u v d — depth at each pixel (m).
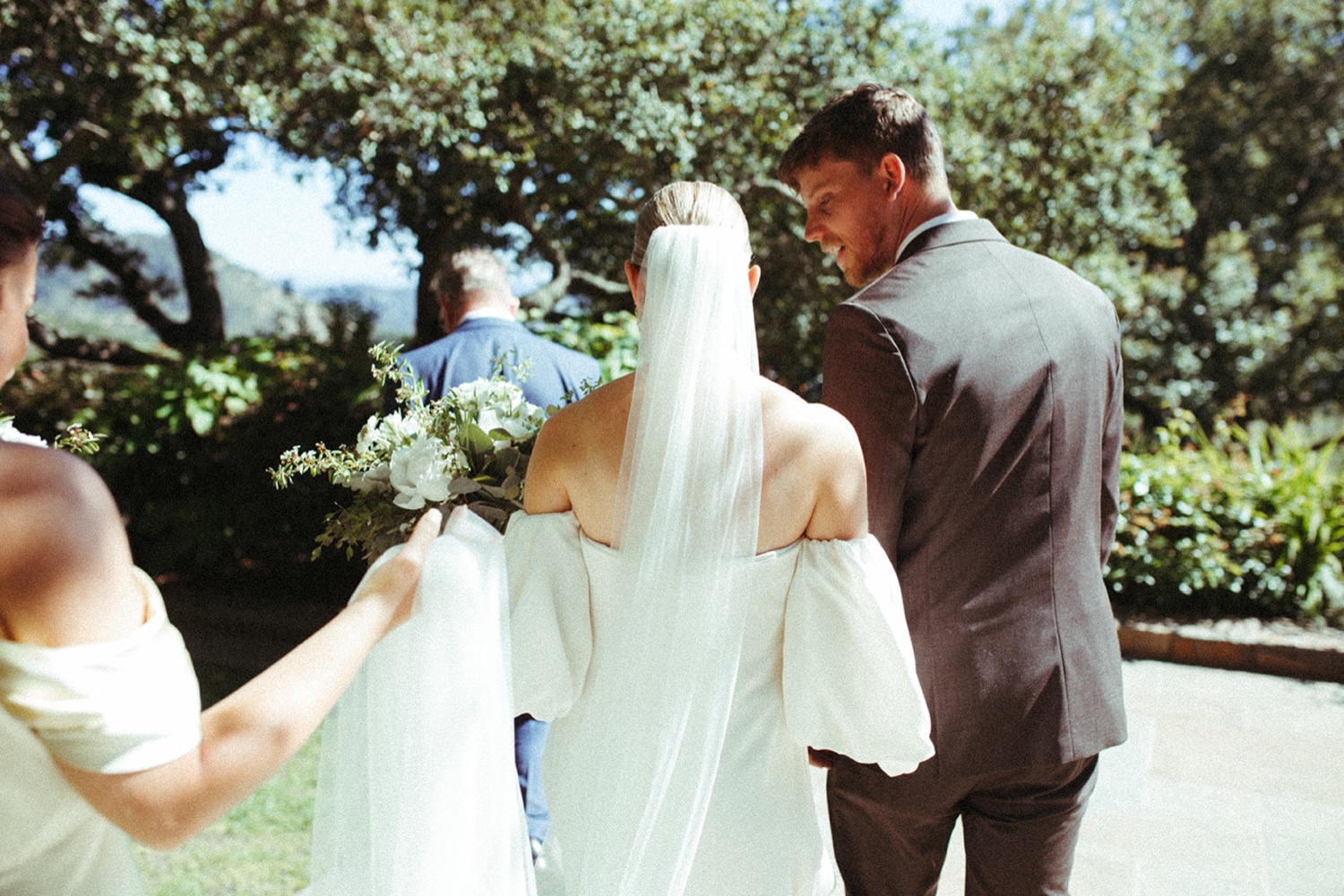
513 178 5.83
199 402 5.30
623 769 1.40
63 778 0.91
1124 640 4.96
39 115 6.11
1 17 4.73
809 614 1.43
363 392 5.36
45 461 0.86
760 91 5.70
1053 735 1.66
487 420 1.89
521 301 6.53
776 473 1.41
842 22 6.06
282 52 5.26
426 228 7.12
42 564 0.82
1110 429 1.86
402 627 1.38
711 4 5.67
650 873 1.39
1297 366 14.48
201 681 4.41
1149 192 7.27
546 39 5.49
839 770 1.81
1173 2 14.59
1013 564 1.67
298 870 2.84
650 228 1.52
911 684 1.44
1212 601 5.24
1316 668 4.65
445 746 1.38
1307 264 15.62
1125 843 3.12
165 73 4.81
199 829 0.88
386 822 1.41
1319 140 15.62
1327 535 5.12
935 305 1.69
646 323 1.44
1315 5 15.41
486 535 1.46
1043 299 1.74
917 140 1.88
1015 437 1.66
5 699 0.83
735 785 1.43
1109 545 1.94
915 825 1.76
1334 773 3.62
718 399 1.39
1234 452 6.50
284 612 5.17
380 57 5.25
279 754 0.92
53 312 10.83
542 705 1.50
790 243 6.79
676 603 1.39
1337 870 2.98
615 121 5.49
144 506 5.51
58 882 0.95
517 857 1.45
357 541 2.00
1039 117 6.46
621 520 1.44
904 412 1.64
